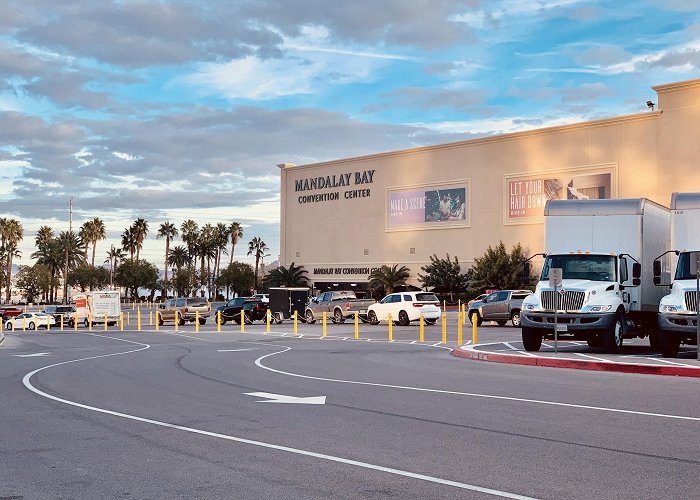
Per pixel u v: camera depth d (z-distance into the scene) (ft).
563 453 28.55
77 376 58.75
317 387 49.73
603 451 28.84
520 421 35.68
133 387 50.90
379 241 297.74
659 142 226.17
